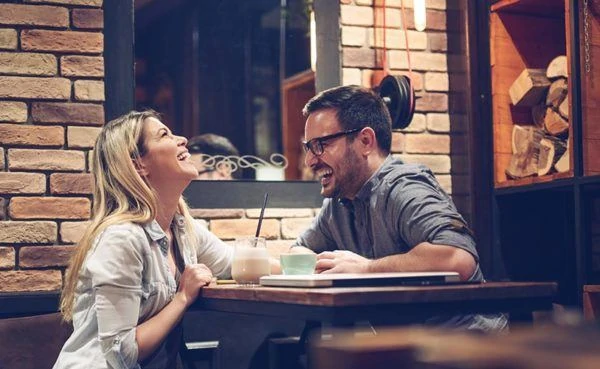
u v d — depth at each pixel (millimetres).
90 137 3137
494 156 3674
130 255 2295
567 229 3793
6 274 3006
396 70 3709
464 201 3754
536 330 577
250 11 5570
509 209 3717
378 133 2662
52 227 3070
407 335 622
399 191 2504
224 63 5605
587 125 3219
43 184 3072
